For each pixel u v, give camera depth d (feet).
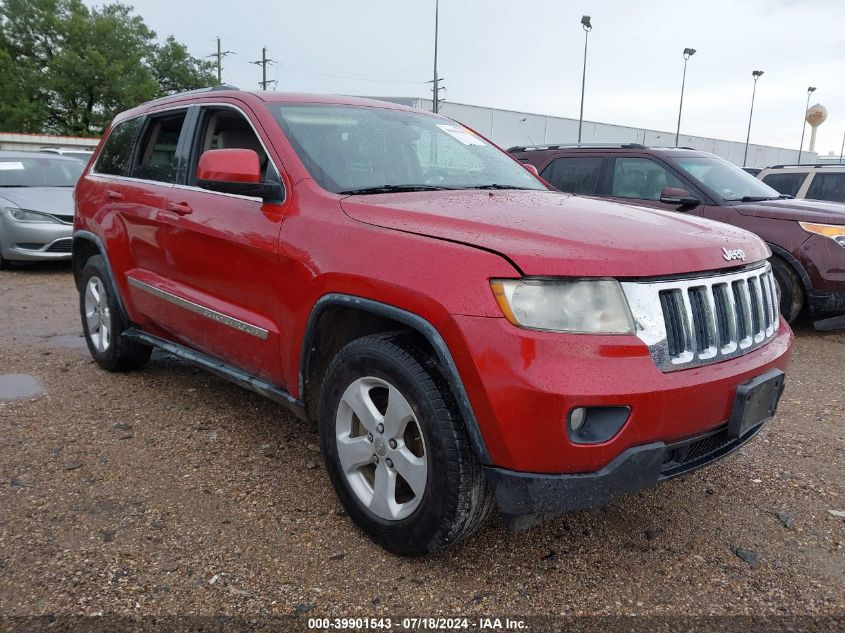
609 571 8.54
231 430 12.68
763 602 7.99
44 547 8.70
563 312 7.14
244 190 9.91
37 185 33.22
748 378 8.15
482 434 7.35
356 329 9.53
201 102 12.50
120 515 9.55
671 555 8.92
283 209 9.84
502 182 11.87
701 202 22.34
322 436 9.27
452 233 7.93
